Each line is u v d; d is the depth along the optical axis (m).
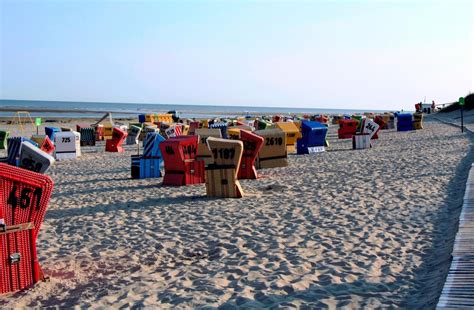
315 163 17.88
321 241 7.34
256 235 7.87
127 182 14.85
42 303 5.41
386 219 8.59
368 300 5.01
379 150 22.44
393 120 43.59
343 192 11.39
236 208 10.05
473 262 5.64
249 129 20.77
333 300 5.06
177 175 13.90
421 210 9.16
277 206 10.10
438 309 4.41
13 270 5.79
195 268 6.39
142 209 10.36
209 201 10.97
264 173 15.52
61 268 6.63
